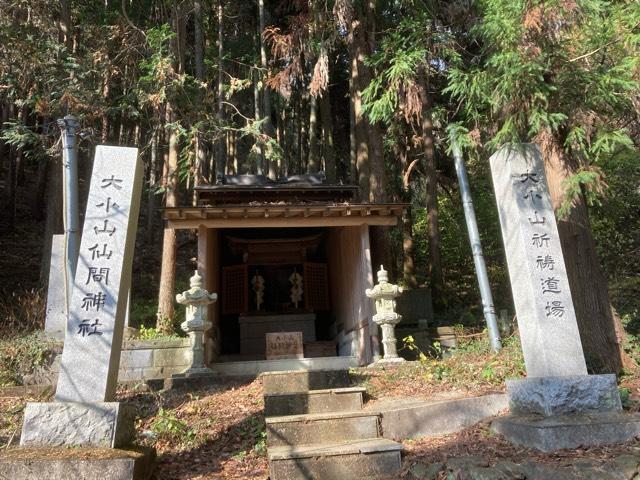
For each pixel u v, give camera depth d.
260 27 13.33
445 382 5.67
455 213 14.63
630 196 9.77
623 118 6.25
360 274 8.79
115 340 3.94
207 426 4.78
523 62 4.79
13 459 3.20
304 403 4.83
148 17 12.91
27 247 15.22
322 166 17.75
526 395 4.26
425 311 9.92
